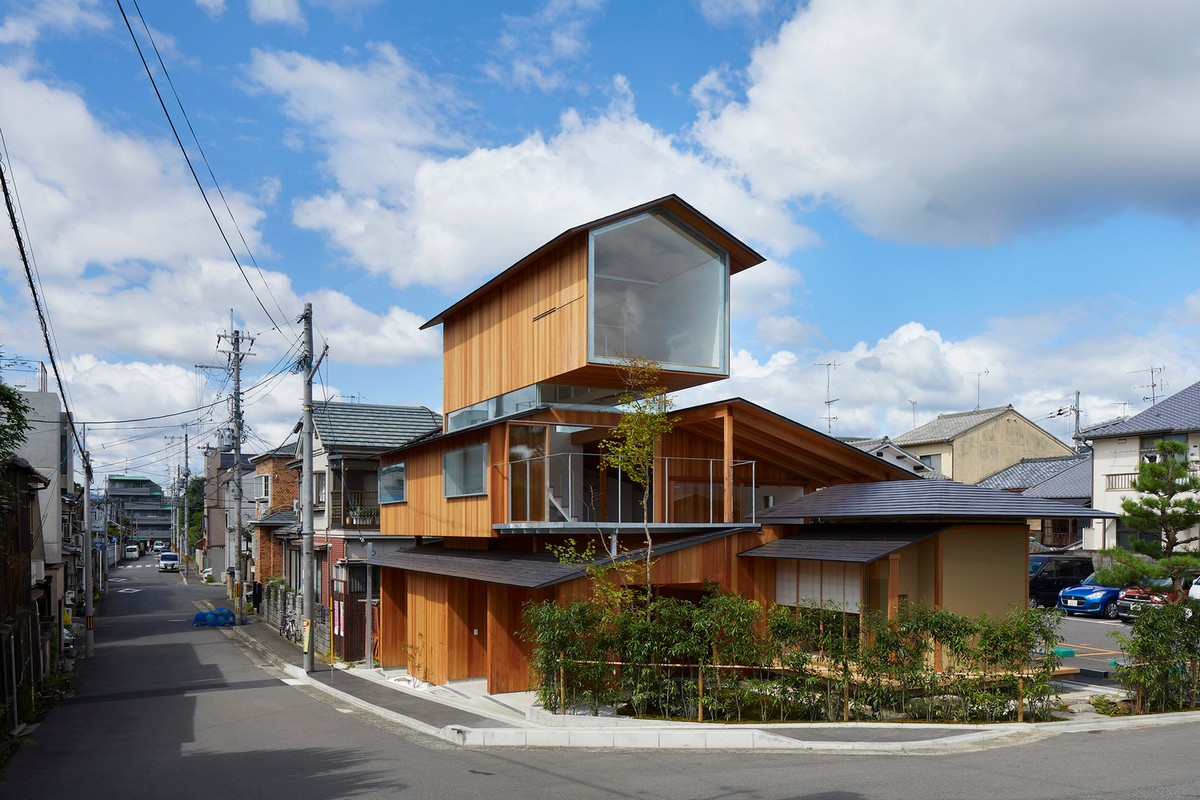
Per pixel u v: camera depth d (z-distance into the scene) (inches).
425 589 717.3
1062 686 518.0
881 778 309.3
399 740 447.8
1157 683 443.8
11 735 463.5
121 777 371.2
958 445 1610.5
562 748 404.2
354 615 876.6
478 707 557.6
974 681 427.2
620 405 579.5
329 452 965.2
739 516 671.1
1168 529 636.7
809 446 639.1
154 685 730.8
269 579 1387.8
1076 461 1437.0
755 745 382.6
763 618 506.9
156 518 4995.1
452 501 696.4
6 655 505.7
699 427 637.3
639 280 613.3
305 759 398.6
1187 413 1082.1
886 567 499.5
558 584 518.6
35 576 817.5
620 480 655.8
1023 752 347.6
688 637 448.1
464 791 316.5
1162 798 272.2
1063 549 1252.5
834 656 435.2
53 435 1034.1
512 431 619.5
